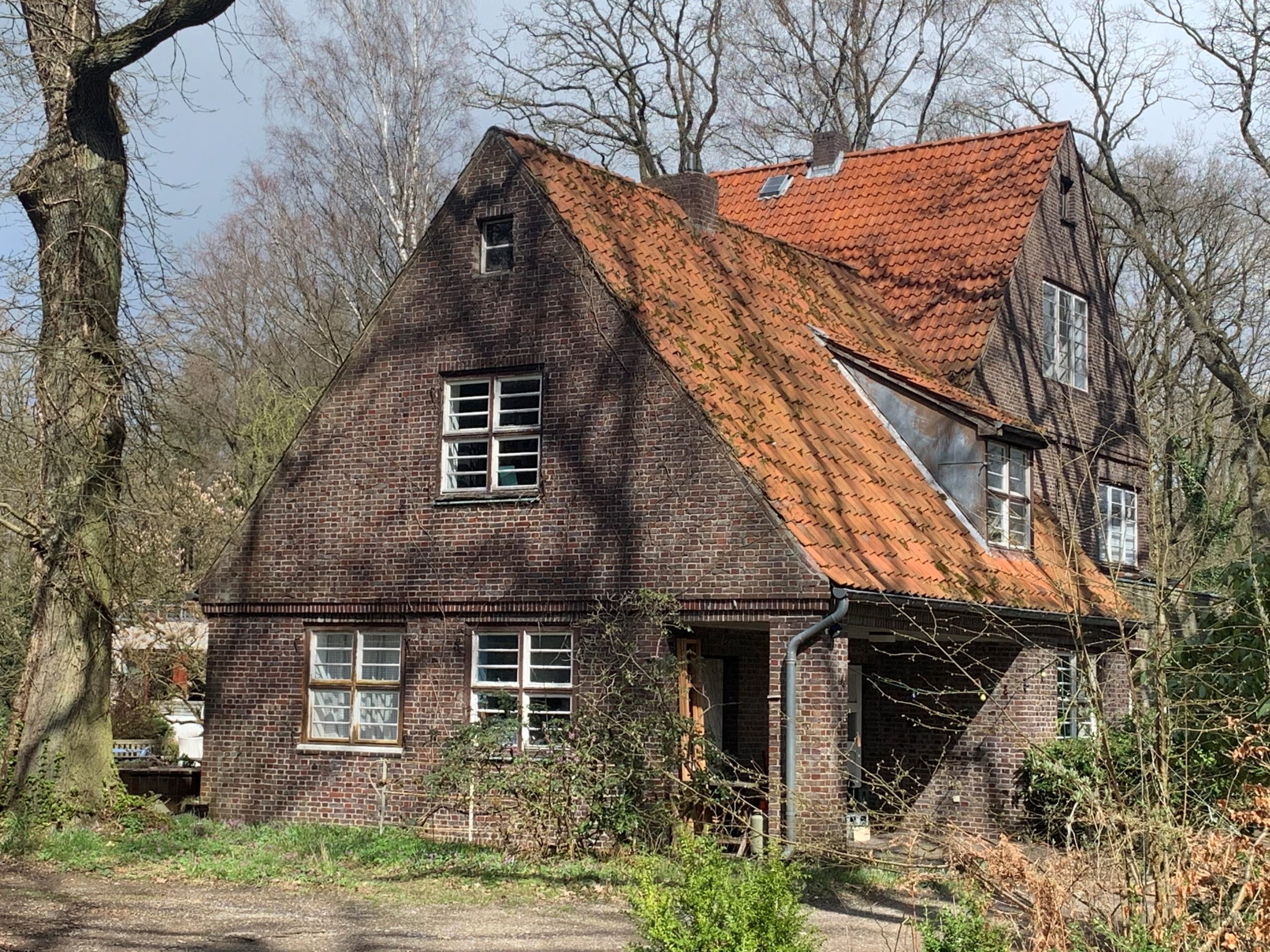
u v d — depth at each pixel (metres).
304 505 22.38
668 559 19.33
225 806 22.47
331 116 41.44
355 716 21.77
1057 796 18.02
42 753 20.50
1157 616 11.36
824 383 22.58
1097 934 10.10
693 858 10.01
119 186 21.27
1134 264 39.09
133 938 13.55
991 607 20.05
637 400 19.84
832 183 30.33
